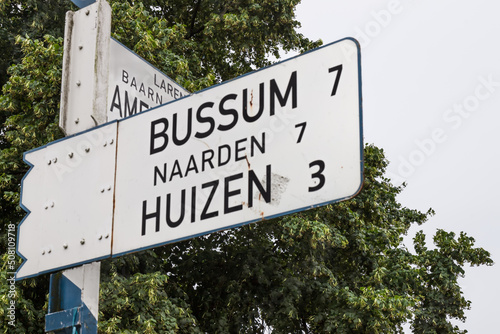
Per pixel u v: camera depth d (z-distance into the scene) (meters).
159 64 12.70
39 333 11.70
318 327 13.75
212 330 13.34
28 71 12.28
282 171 2.52
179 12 16.22
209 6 15.61
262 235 13.77
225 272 13.70
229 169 2.66
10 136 12.28
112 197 3.00
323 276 13.63
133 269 11.95
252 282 13.59
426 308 15.30
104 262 11.33
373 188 15.29
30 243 3.23
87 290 3.02
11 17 14.76
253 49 16.06
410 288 14.52
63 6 14.37
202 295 13.66
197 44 15.80
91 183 3.11
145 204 2.88
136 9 13.31
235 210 2.59
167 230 2.76
